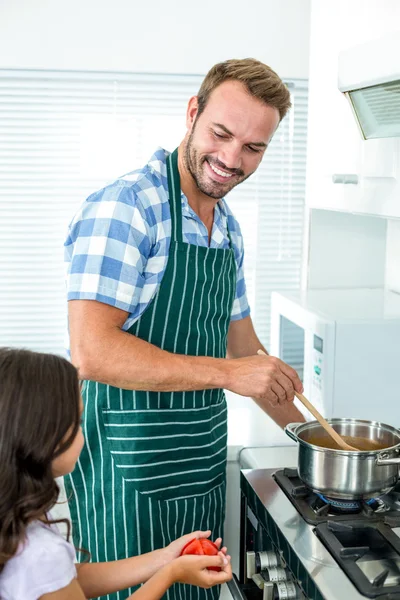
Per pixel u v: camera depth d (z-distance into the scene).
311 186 2.10
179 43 2.50
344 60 1.56
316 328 1.88
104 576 1.26
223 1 2.49
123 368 1.42
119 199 1.46
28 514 0.99
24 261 2.61
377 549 1.23
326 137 1.96
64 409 1.02
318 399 1.89
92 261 1.44
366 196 1.69
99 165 2.60
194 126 1.51
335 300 2.13
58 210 2.60
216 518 1.67
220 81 1.47
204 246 1.58
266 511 1.38
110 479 1.54
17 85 2.50
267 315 2.79
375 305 2.04
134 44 2.48
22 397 0.99
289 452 1.77
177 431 1.56
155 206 1.50
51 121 2.55
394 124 1.48
